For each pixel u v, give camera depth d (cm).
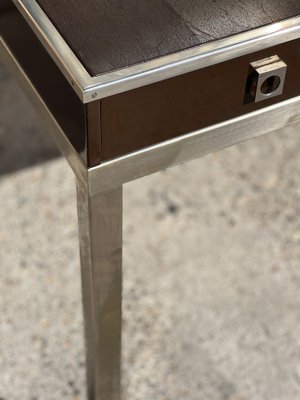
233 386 144
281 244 165
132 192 172
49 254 162
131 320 152
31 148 181
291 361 148
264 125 99
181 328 151
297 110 99
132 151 92
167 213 169
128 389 143
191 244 164
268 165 180
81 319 153
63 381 144
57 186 174
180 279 158
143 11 90
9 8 97
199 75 88
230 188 175
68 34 87
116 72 83
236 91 92
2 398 141
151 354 148
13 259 161
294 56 93
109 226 100
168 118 90
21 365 146
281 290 158
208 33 88
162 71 84
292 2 92
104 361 123
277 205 172
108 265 106
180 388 143
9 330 150
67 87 88
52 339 149
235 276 159
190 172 177
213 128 95
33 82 100
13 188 173
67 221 168
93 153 89
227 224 168
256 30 88
